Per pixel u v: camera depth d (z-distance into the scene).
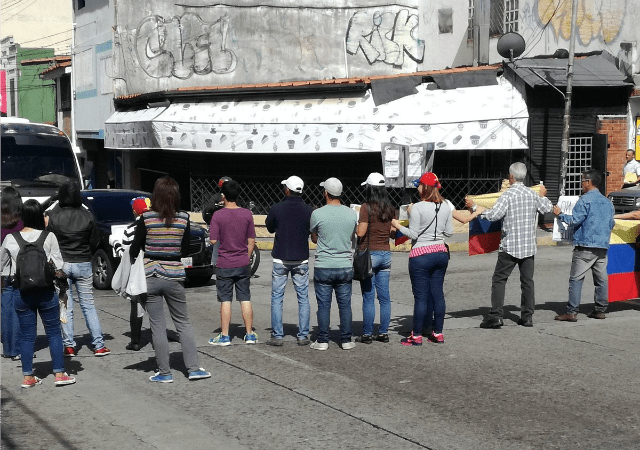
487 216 9.95
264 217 22.19
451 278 14.41
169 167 26.70
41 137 19.69
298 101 21.75
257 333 10.20
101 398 7.32
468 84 20.12
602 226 10.32
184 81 27.17
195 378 7.91
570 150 20.55
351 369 8.26
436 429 6.32
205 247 14.07
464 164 20.47
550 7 21.67
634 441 6.04
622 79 19.97
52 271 7.61
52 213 8.91
